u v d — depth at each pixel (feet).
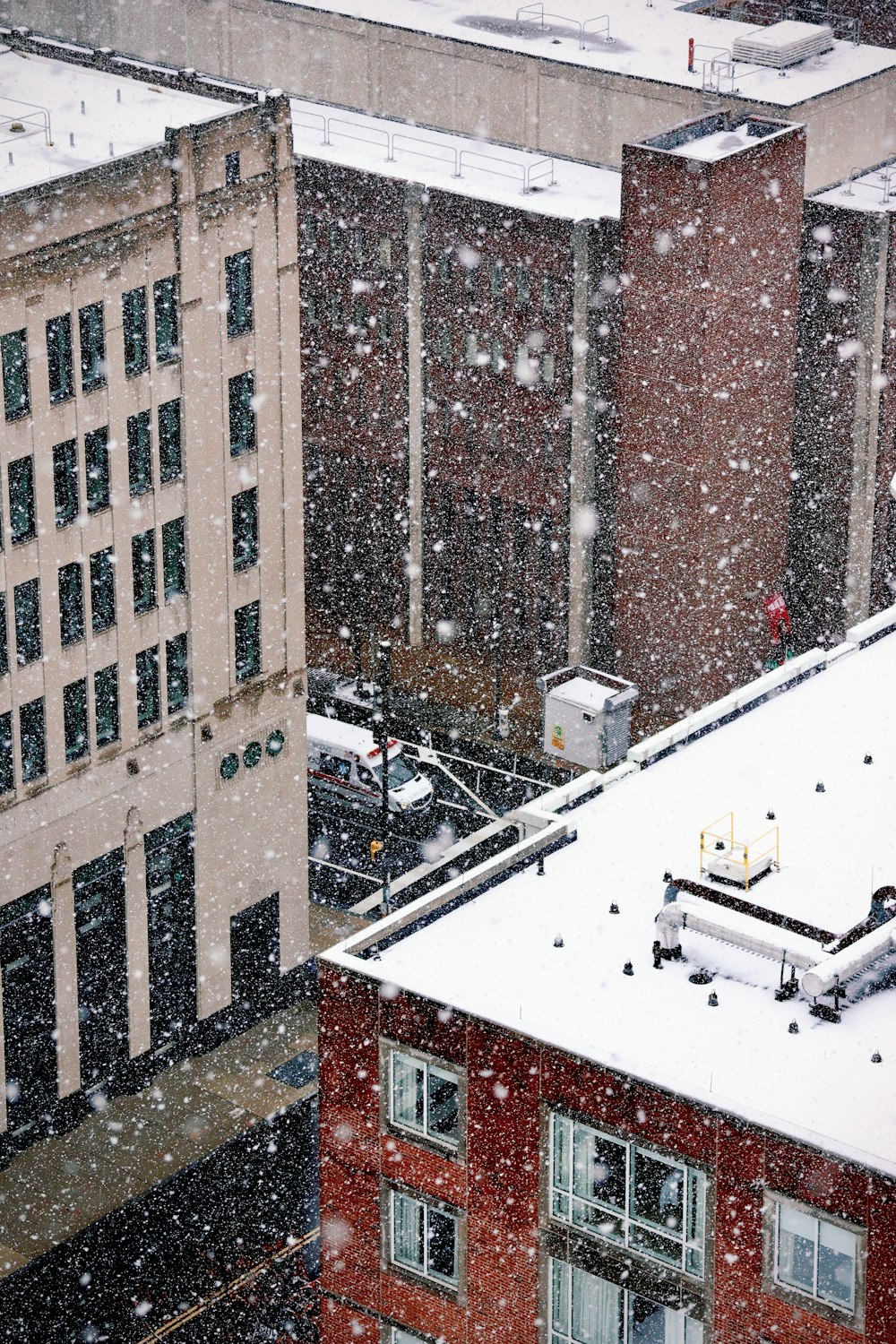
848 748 191.01
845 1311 140.67
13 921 235.20
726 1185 142.72
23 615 226.38
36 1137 245.65
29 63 273.13
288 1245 230.07
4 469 219.41
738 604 324.19
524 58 340.80
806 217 311.68
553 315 315.17
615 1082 145.18
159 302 231.71
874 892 158.10
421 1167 158.10
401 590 352.69
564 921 165.68
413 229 324.80
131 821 244.01
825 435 320.09
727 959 160.15
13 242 214.07
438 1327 162.30
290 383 248.52
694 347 302.66
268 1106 253.03
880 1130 141.79
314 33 364.17
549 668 342.03
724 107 319.68
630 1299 151.53
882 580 326.65
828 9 384.88
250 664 253.03
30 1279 225.56
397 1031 155.53
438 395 334.24
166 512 237.66
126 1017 251.39
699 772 187.52
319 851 303.89
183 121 254.68
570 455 321.93
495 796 316.81
